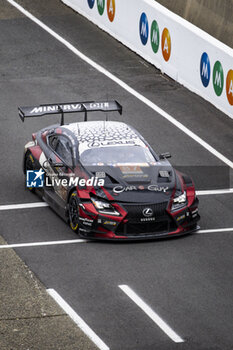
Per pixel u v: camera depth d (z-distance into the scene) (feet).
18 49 256.32
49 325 116.57
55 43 262.26
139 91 228.63
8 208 159.22
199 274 133.49
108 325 116.78
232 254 141.28
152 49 246.27
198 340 112.88
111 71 242.17
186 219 146.92
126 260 138.10
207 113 215.51
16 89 225.76
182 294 126.41
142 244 144.36
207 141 199.41
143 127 205.57
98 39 266.57
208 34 222.07
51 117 209.05
